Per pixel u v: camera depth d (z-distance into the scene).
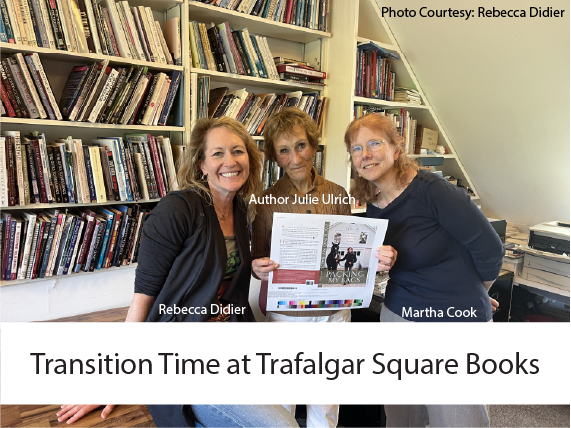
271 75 2.57
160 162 2.22
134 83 2.08
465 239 1.30
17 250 1.88
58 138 2.18
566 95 2.26
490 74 2.49
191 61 2.28
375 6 2.68
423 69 2.83
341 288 1.39
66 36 1.87
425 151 3.00
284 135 1.50
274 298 1.35
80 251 2.03
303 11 2.64
